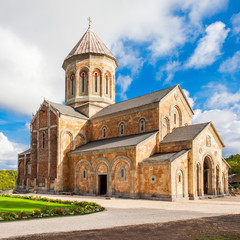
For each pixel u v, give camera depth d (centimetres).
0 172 8494
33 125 4303
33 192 3856
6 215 1352
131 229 1116
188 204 2228
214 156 3219
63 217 1433
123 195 2912
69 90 4588
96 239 935
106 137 3878
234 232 1071
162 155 2903
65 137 3800
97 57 4475
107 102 4469
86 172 3438
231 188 4259
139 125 3431
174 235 1015
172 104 3478
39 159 4019
